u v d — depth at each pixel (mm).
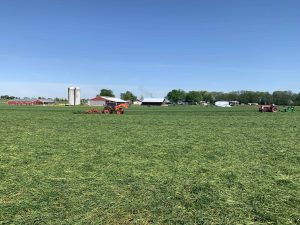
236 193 9320
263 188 9844
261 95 189875
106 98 143625
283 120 41656
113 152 15844
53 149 16844
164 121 39031
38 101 151500
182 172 11789
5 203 8320
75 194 9039
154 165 12992
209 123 36062
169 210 7840
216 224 7125
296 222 7320
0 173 11531
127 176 11125
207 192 9367
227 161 13953
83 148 17156
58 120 40125
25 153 15641
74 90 144375
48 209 7922
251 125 33406
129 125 32656
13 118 43250
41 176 11102
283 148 17594
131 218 7398
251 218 7535
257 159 14469
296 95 178375
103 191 9320
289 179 10883
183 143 19141
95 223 7102
